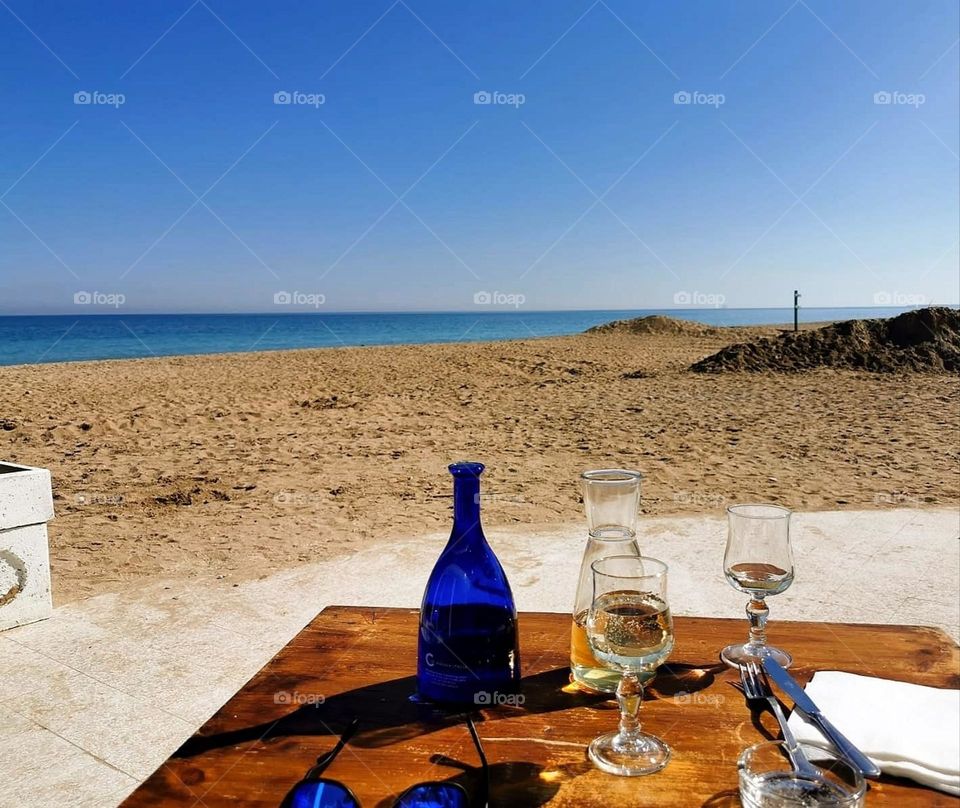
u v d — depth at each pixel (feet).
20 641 11.52
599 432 30.60
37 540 12.31
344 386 47.78
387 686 4.84
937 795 3.65
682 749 4.05
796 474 22.74
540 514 18.62
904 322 57.41
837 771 3.44
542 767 3.89
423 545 16.35
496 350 79.97
